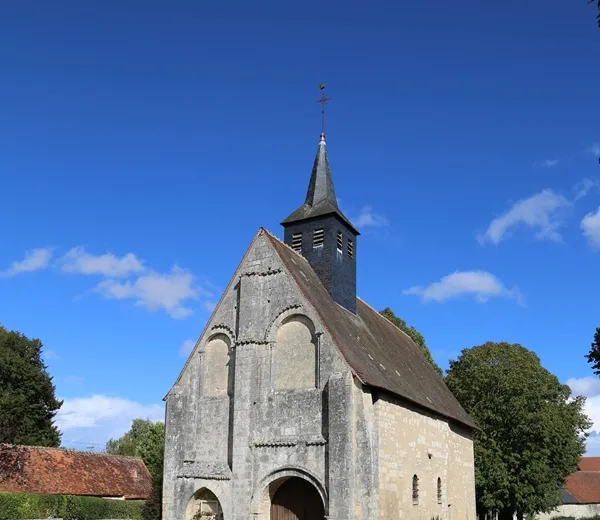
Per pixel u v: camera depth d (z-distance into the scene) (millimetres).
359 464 23266
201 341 28344
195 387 27719
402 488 26031
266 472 24641
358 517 22750
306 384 25125
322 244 30469
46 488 42688
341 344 25031
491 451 43688
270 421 25312
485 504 43781
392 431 25766
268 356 26188
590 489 76562
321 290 28984
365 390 24141
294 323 26250
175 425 27641
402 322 51906
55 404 60906
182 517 26062
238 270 28391
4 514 36938
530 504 42938
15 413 55938
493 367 46406
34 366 60281
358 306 34844
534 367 49594
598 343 16453
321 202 31656
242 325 26844
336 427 23406
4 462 43281
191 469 26500
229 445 26250
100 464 49250
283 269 27031
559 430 44719
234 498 24844
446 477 32062
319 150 33531
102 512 41594
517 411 43938
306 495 24750
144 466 53031
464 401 46719
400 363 32812
